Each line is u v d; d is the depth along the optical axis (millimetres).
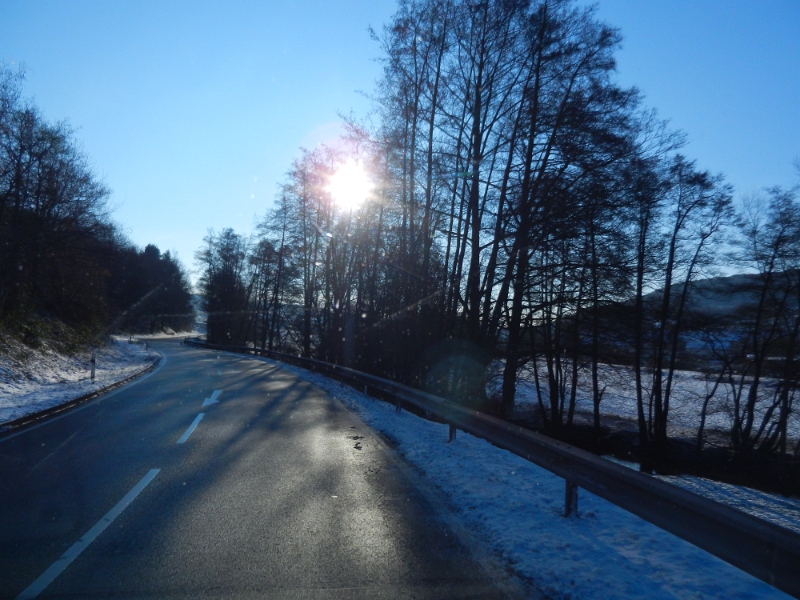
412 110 21125
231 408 15227
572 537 5828
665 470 22672
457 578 4898
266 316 56031
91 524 6125
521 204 19781
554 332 22344
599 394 26250
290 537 5812
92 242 31578
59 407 15062
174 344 69625
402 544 5680
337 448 10375
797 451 22484
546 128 19594
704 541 4539
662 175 20906
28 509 6621
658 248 22531
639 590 4609
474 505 6941
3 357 21531
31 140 26344
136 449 10016
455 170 20734
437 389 21391
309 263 41531
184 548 5477
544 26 18922
